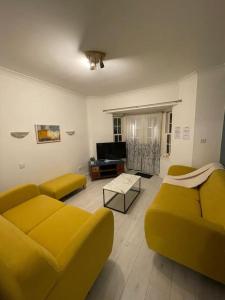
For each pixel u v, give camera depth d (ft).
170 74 8.64
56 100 10.29
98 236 3.95
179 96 9.77
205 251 3.80
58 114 10.50
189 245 4.01
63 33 4.77
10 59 6.42
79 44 5.40
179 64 7.32
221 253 3.61
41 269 2.53
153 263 4.85
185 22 4.45
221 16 4.21
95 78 8.92
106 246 4.41
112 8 3.87
